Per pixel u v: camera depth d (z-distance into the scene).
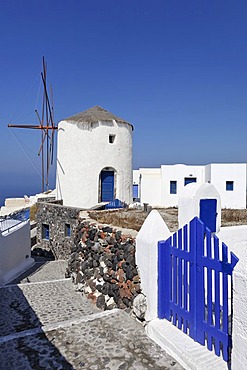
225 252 3.79
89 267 8.38
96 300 7.18
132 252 6.07
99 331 4.97
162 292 5.02
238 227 6.93
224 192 26.44
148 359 4.12
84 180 19.66
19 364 4.09
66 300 7.57
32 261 14.33
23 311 6.81
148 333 4.82
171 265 4.87
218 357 3.83
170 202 28.89
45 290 8.47
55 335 4.86
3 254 11.57
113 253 7.18
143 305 5.21
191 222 4.38
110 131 20.12
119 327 5.10
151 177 30.09
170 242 4.88
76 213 15.82
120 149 20.59
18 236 13.06
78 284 8.55
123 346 4.48
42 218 18.47
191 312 4.36
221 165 26.41
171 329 4.62
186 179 28.70
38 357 4.24
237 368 3.19
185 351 4.01
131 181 21.88
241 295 3.15
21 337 4.81
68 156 20.09
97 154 19.72
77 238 10.34
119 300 6.23
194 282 4.29
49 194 29.84
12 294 8.10
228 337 3.72
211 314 4.02
